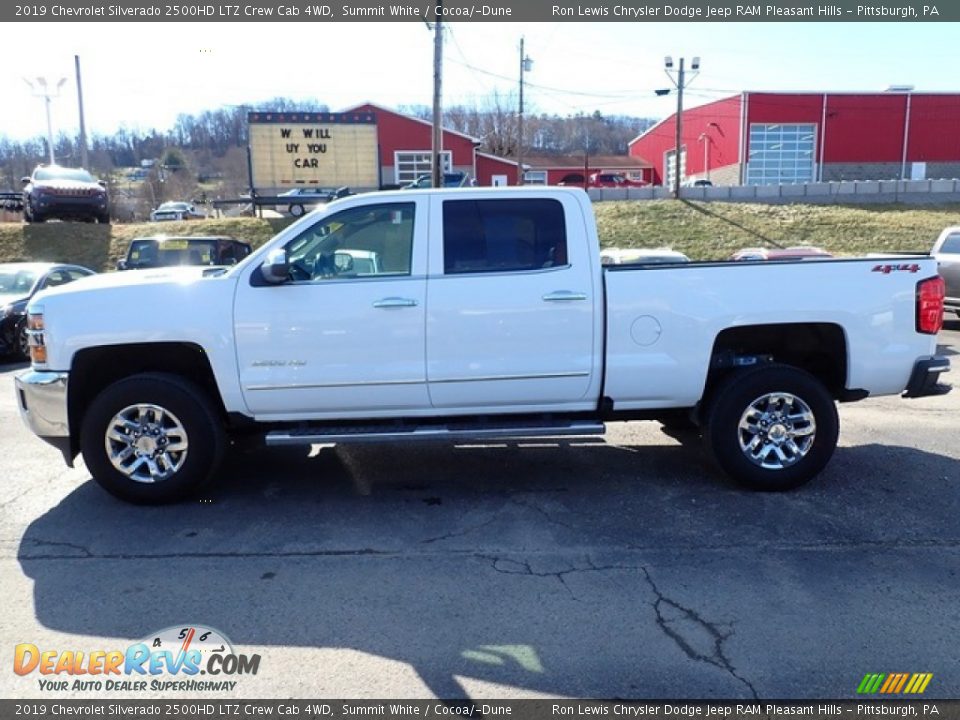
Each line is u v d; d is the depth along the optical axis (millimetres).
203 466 4848
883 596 3621
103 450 4801
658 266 4875
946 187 33094
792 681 2967
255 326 4723
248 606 3588
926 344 5031
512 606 3561
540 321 4801
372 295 4746
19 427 7160
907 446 6168
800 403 4977
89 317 4691
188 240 13672
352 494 5129
